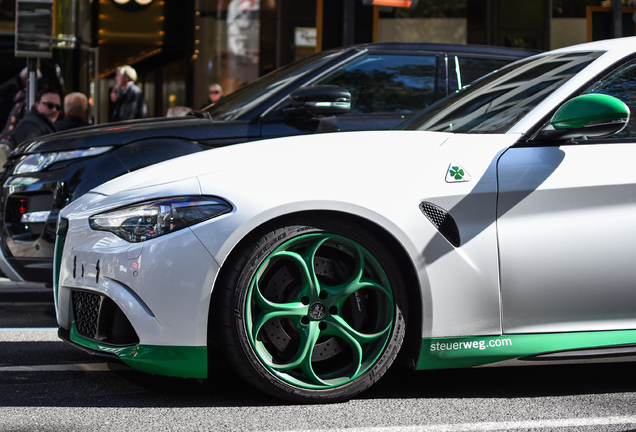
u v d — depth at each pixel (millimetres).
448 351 3609
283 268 3553
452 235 3586
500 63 6418
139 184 3645
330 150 3650
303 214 3504
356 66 6266
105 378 4059
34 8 9633
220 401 3635
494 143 3701
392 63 6316
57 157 5559
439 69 6312
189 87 16953
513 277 3615
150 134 5648
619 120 3510
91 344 3652
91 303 3697
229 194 3451
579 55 4188
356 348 3594
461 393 3814
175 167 3693
